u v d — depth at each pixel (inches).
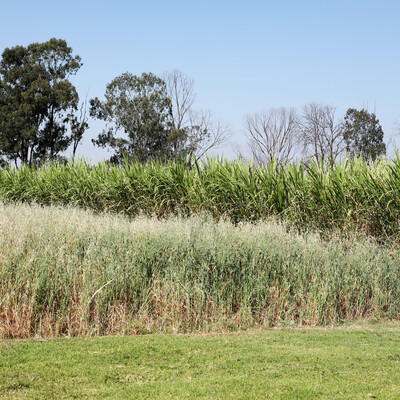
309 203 361.4
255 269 273.0
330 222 351.9
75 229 289.1
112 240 274.8
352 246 313.0
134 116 1798.7
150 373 167.0
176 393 148.3
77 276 245.3
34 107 1697.8
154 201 451.2
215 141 1782.7
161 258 264.4
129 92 1847.9
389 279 287.4
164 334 224.5
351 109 1895.9
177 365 175.8
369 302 281.1
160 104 1818.4
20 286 230.1
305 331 237.0
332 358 185.3
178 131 1755.7
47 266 237.3
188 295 243.8
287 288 265.6
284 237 307.3
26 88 1764.3
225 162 446.6
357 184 348.8
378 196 336.5
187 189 430.6
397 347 206.7
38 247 255.0
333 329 243.9
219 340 211.8
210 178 426.0
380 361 183.0
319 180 365.4
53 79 1823.3
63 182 558.6
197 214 394.0
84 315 224.7
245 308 249.6
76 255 256.4
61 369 167.9
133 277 251.8
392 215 331.3
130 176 484.1
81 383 156.1
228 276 265.1
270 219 364.2
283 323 252.4
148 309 247.9
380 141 1854.1
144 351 190.7
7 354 182.7
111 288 238.7
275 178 395.9
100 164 555.8
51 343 200.1
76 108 1796.3
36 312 224.5
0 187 621.0
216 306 251.1
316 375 165.8
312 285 272.5
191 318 240.4
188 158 466.0
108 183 500.7
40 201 564.4
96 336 217.6
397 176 335.3
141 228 290.4
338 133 1667.1
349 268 285.4
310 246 300.0
